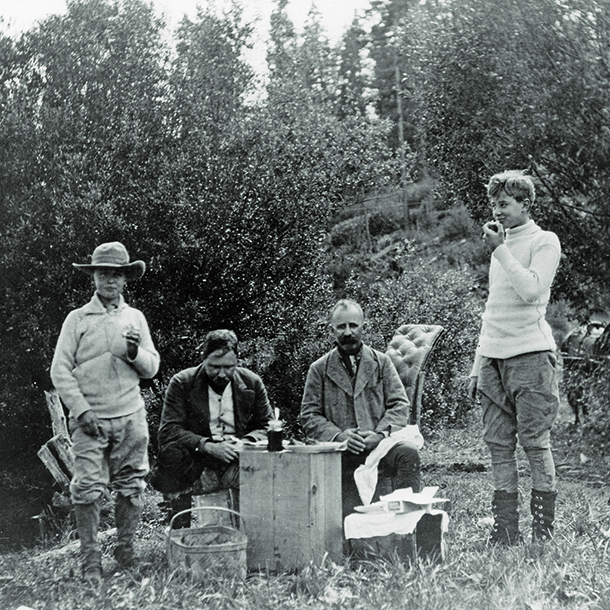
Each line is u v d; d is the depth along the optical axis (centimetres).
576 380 1236
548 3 1272
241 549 461
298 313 1636
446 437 1659
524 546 498
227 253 1497
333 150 1827
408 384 648
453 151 1393
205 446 565
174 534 484
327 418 579
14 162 1467
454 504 782
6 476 1330
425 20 1520
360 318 583
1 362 1423
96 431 494
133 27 1666
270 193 1583
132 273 532
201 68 1747
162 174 1512
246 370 614
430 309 1775
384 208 3247
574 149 1226
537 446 525
